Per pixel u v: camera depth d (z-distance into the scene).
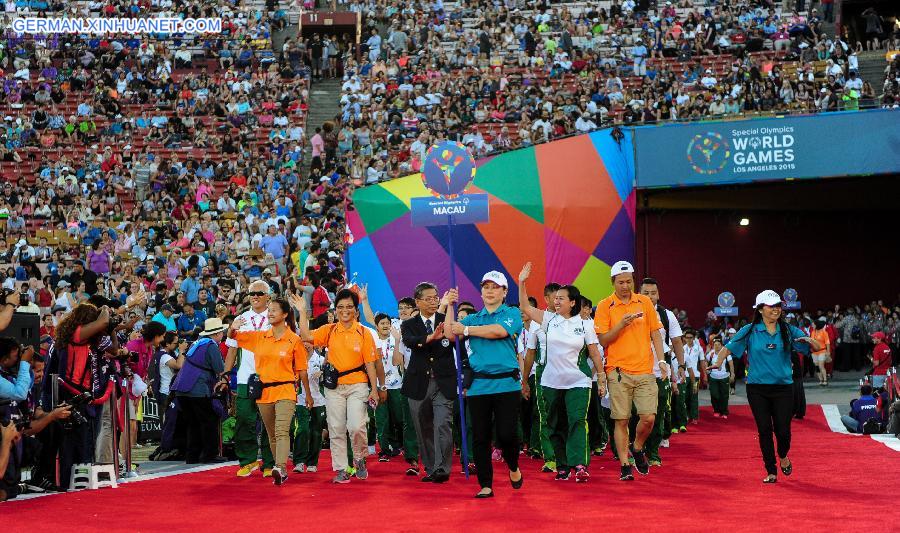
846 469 29.45
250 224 72.56
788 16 103.12
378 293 58.81
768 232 76.56
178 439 37.16
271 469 30.50
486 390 24.52
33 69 97.75
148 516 22.77
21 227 74.19
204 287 58.00
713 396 51.38
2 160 85.00
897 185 72.50
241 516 22.64
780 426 26.92
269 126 91.38
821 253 77.50
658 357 28.33
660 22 102.25
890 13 111.06
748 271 76.00
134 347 42.91
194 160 83.19
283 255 66.81
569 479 27.73
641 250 74.88
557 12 106.12
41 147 87.44
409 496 25.20
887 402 43.94
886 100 68.81
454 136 82.38
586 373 27.19
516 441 25.02
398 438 36.50
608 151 60.88
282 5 111.00
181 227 74.56
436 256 58.69
